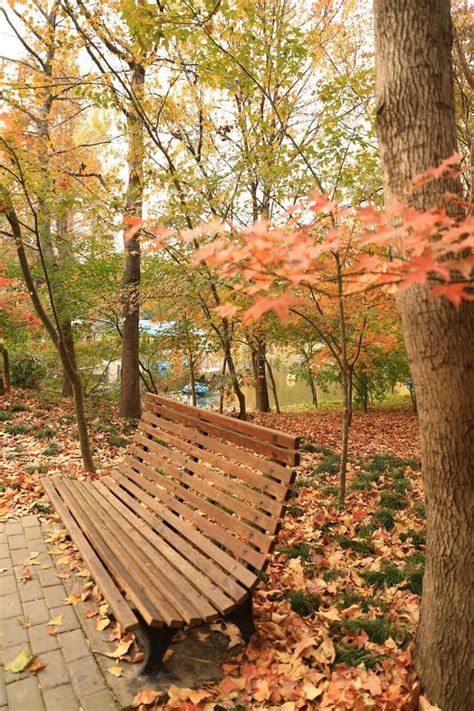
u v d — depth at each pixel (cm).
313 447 829
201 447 370
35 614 304
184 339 991
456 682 222
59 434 792
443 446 224
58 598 321
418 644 244
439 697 226
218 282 521
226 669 256
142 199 726
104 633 286
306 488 596
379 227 177
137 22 524
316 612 307
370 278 179
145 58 687
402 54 229
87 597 322
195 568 297
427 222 144
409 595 330
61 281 958
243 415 1059
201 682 249
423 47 227
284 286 207
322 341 993
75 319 1091
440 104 227
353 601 323
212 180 669
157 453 423
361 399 1557
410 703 226
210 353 1096
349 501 543
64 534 412
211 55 572
